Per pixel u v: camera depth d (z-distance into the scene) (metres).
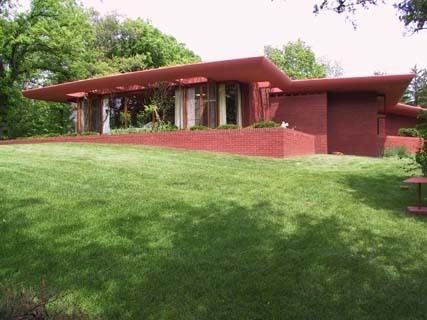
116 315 3.80
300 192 8.12
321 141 20.66
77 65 28.30
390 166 11.73
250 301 3.98
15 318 2.94
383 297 4.06
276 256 4.95
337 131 21.23
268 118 21.53
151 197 7.29
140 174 9.23
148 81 18.66
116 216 6.20
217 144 14.99
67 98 23.69
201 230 5.73
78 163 10.36
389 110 26.44
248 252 5.05
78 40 27.75
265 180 9.17
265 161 12.45
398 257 5.00
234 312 3.80
